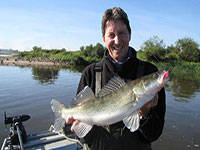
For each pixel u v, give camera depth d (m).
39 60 17.84
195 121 2.84
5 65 13.57
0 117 2.90
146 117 0.69
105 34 0.78
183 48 17.44
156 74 0.68
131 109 0.70
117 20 0.73
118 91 0.75
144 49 14.65
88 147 0.78
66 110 0.89
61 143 1.33
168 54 15.76
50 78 7.40
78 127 0.81
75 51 21.88
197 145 2.15
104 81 0.79
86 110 0.80
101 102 0.77
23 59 18.64
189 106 3.62
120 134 0.71
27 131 2.45
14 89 5.00
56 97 4.20
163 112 0.72
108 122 0.73
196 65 13.02
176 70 12.76
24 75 8.06
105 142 0.72
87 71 0.86
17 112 3.15
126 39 0.75
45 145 1.29
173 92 5.02
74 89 5.21
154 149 2.06
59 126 0.92
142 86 0.69
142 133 0.68
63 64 16.12
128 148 0.70
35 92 4.68
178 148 2.08
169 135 2.39
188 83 6.84
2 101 3.79
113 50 0.76
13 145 1.21
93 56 18.12
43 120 2.83
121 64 0.77
